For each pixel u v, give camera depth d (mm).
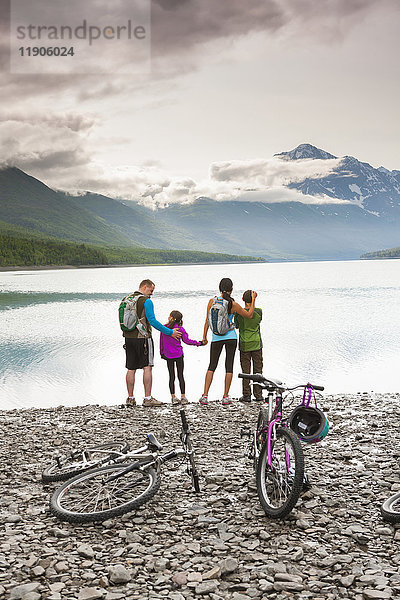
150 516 6164
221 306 13477
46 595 4488
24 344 32500
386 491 6930
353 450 9086
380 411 12555
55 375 22953
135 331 13484
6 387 20516
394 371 22781
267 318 45500
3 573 4863
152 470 6523
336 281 115500
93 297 78625
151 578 4781
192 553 5238
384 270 194500
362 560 5043
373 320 43312
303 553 5172
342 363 24875
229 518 6094
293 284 106375
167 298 70875
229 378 13828
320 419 6414
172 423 11555
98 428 11320
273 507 6043
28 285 116562
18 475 8062
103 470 6457
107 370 24078
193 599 4457
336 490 7020
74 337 35625
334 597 4438
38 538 5594
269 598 4445
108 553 5258
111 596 4465
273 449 6320
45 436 10711
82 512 6086
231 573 4844
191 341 13914
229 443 9680
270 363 25047
